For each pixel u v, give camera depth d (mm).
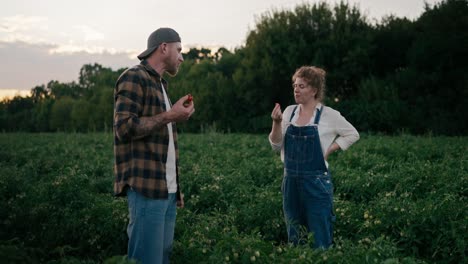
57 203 6445
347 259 3994
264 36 34312
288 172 4379
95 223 5289
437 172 8547
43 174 10328
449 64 27984
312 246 4238
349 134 4379
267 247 4188
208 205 7402
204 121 37688
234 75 35406
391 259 3902
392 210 5895
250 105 34969
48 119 82062
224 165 11078
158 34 3580
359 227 5871
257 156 13141
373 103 28109
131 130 3273
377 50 32781
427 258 5391
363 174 8922
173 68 3680
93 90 75812
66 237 5172
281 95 34406
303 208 4383
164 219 3512
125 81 3373
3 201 6320
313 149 4270
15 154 14250
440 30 28594
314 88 4387
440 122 26312
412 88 28656
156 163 3441
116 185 3496
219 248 4098
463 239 5195
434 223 5535
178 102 3338
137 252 3387
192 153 14070
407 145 14445
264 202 6449
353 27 33531
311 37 33594
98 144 19625
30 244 5168
